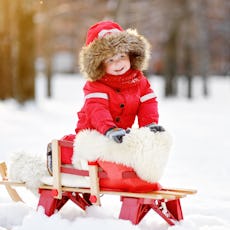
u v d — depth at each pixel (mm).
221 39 43344
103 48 4824
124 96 4922
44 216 4848
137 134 4625
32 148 11094
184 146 12031
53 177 4984
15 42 23453
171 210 4996
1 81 27000
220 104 29938
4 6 23688
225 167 9148
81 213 5320
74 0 36531
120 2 30312
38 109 22391
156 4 34156
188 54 36812
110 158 4637
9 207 5273
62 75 54156
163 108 25719
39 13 27469
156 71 49844
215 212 5742
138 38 5035
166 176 8195
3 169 5535
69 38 43344
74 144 4859
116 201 6258
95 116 4758
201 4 36125
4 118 18266
